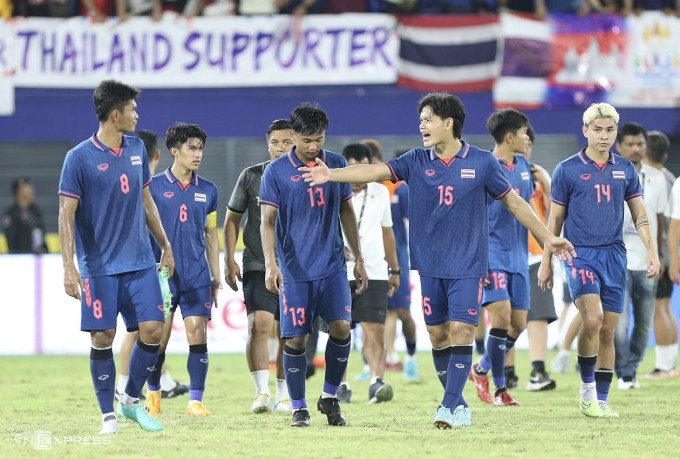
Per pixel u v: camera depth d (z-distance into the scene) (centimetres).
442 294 2211
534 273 3222
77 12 5225
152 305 2119
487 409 2692
